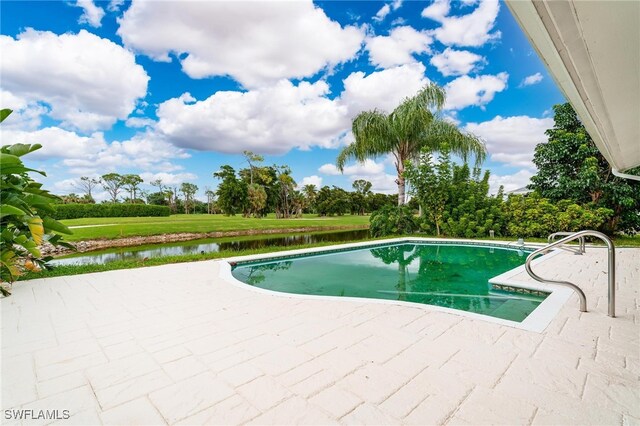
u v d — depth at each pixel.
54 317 2.85
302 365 1.93
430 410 1.48
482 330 2.46
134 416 1.46
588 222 8.54
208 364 1.96
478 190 10.28
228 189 32.56
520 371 1.83
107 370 1.89
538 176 10.19
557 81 1.30
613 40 0.94
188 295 3.59
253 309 3.06
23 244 3.74
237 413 1.48
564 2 0.77
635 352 2.06
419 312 2.92
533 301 3.86
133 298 3.46
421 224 11.00
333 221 28.42
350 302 3.27
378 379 1.76
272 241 13.55
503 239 9.22
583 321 2.61
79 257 9.06
